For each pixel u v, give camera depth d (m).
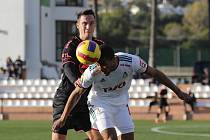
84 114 21.91
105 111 20.78
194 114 62.00
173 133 45.12
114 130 20.78
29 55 81.06
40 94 70.06
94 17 21.31
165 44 173.38
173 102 63.31
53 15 85.50
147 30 173.50
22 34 79.81
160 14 189.62
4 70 76.12
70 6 86.06
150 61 92.25
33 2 81.06
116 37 165.38
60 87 21.81
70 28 86.25
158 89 68.00
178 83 79.56
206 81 82.19
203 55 139.50
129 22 173.62
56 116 21.78
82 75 19.69
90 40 20.03
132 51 132.25
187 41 175.25
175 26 181.25
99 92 20.83
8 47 79.88
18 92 70.25
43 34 84.31
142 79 73.06
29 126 51.53
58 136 21.83
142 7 188.00
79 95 19.84
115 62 19.95
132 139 21.03
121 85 20.61
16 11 80.06
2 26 80.12
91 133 21.88
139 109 63.91
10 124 54.25
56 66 85.06
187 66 139.12
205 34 178.00
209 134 44.25
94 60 19.50
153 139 40.69
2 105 64.62
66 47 20.95
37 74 80.69
